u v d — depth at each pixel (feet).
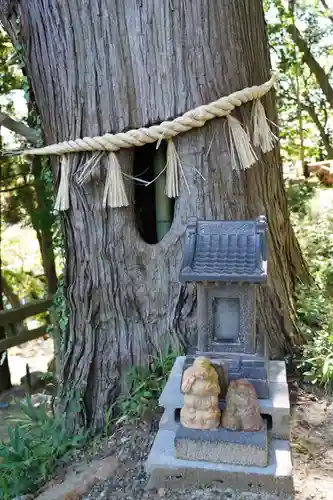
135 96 9.70
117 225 10.18
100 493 8.29
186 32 9.42
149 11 9.35
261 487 7.57
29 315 20.89
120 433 9.80
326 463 8.36
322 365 10.33
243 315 8.19
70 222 10.49
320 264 14.49
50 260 22.31
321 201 19.20
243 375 8.14
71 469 9.38
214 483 7.70
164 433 8.46
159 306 10.38
